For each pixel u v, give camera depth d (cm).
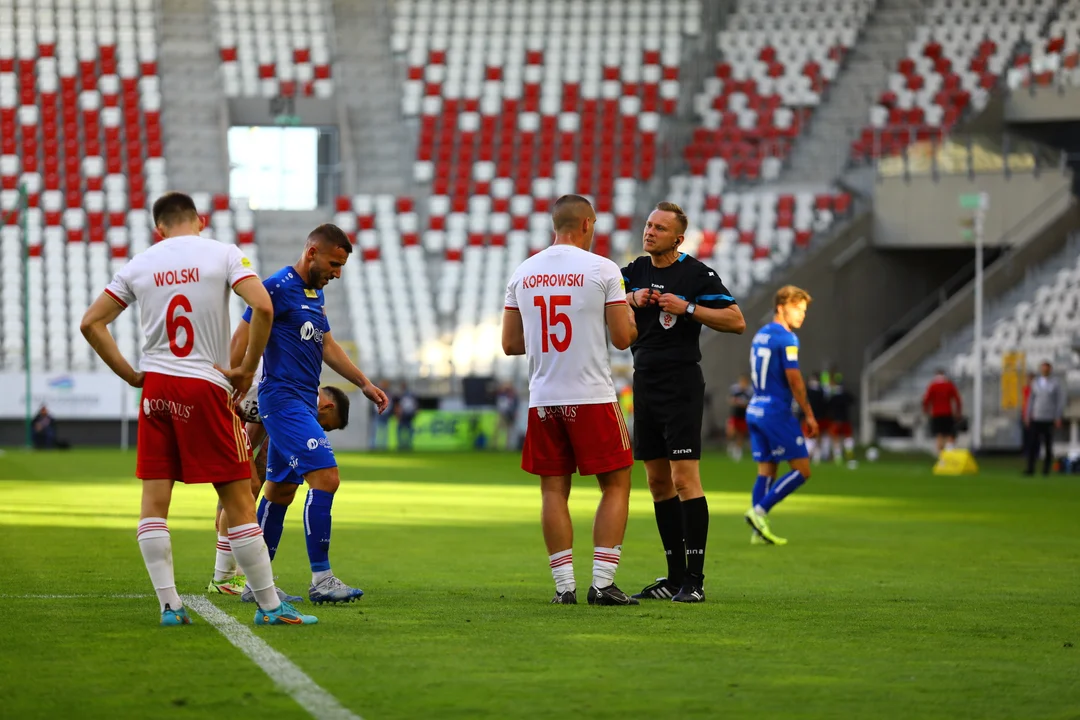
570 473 2752
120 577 3095
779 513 5628
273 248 13575
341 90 14712
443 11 15338
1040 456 10812
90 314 2294
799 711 1695
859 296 13125
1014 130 14050
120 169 13775
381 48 15075
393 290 13238
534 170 14075
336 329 13025
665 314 2814
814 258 12800
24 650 2081
